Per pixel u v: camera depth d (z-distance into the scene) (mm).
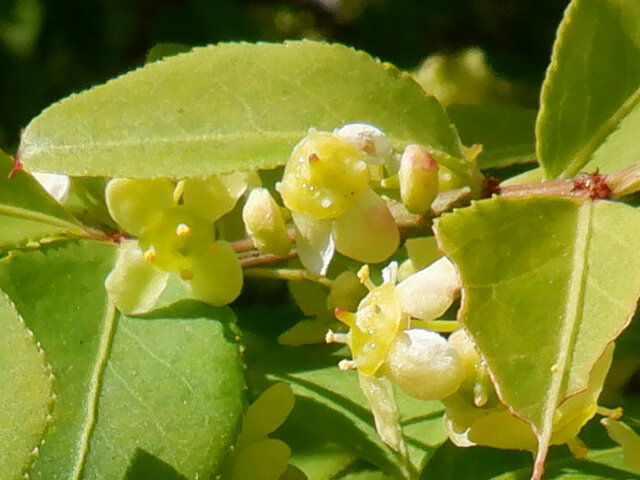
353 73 116
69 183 119
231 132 112
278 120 113
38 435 103
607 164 116
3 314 106
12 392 104
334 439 116
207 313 112
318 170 111
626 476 112
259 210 112
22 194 114
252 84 114
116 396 107
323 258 112
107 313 111
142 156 109
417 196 111
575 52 117
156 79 112
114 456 106
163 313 112
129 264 112
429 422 115
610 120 117
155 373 109
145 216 113
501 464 114
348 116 115
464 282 103
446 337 115
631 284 103
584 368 100
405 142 115
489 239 104
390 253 112
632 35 117
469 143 129
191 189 113
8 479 103
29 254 112
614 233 105
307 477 116
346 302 117
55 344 109
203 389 108
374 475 116
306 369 120
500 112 131
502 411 108
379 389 109
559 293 103
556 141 116
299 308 128
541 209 106
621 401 119
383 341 109
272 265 120
